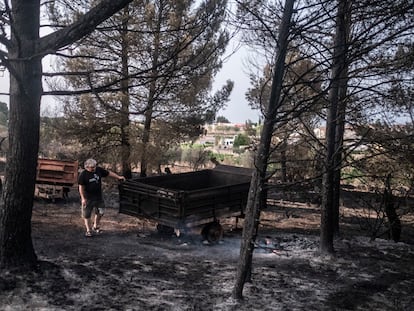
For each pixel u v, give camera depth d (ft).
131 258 24.81
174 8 40.55
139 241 29.43
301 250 29.73
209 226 30.37
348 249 31.14
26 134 19.40
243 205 33.22
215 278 22.25
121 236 30.40
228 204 31.73
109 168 55.88
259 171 18.40
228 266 24.80
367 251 31.14
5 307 16.05
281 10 18.67
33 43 18.92
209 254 27.55
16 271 19.11
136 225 34.45
